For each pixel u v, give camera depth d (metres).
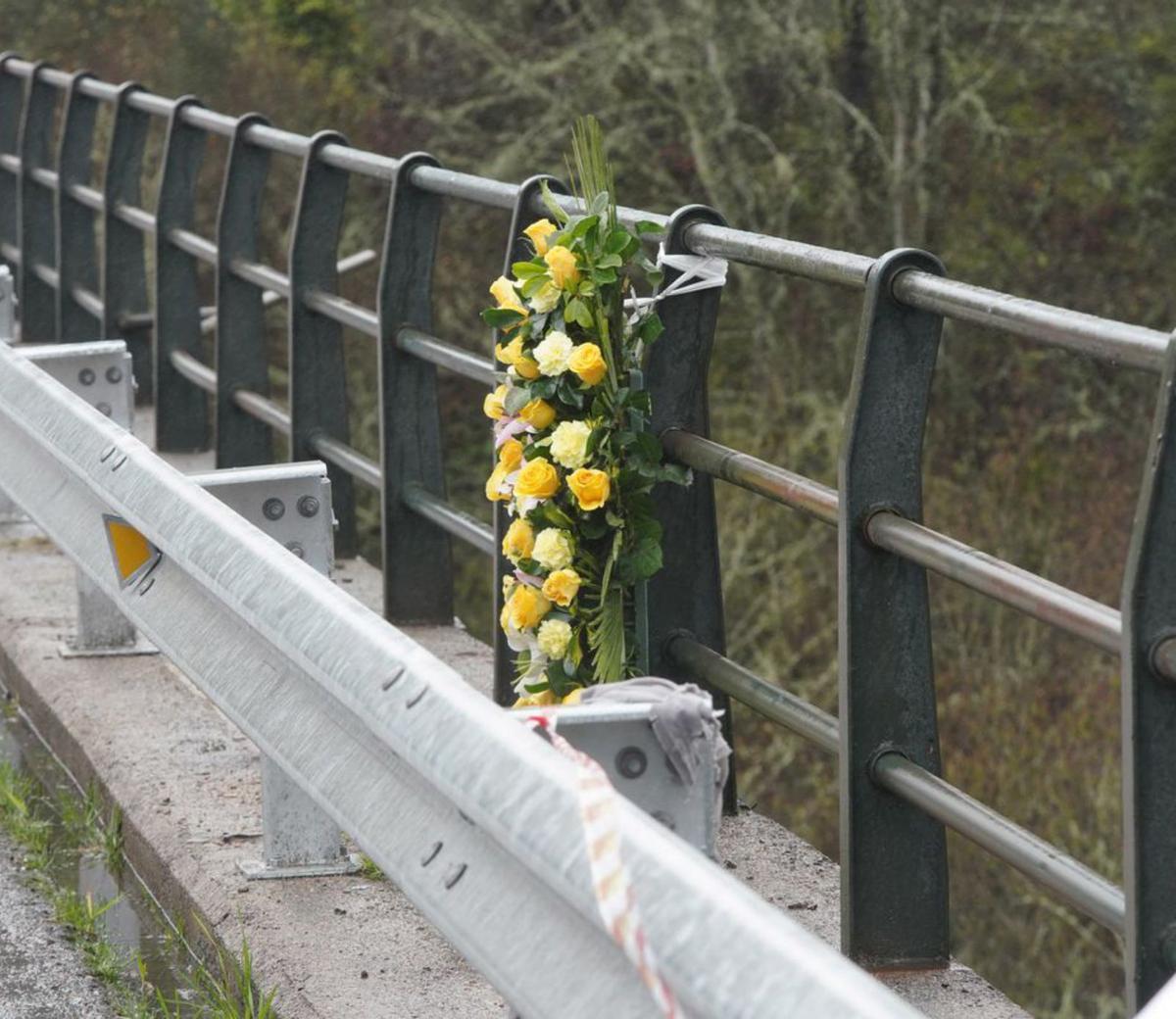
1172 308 36.72
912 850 5.72
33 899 6.81
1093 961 35.53
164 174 14.43
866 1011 2.37
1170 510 4.13
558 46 37.91
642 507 6.63
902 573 5.63
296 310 11.59
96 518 6.73
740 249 6.32
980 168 36.56
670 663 6.98
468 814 3.41
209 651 5.38
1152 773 4.19
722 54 35.59
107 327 16.11
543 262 6.60
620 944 2.69
